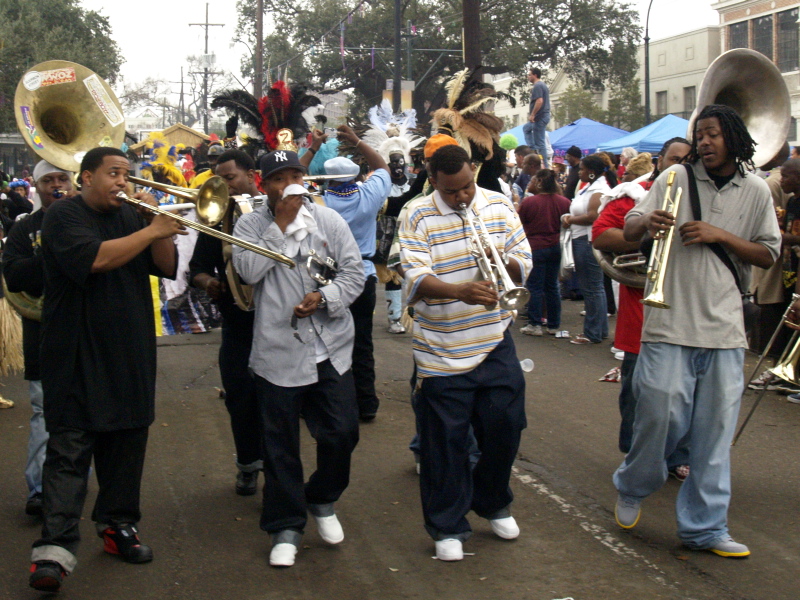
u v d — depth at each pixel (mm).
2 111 30359
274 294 3848
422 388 3855
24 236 4176
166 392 6906
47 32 33875
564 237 10984
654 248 3734
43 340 3652
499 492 3980
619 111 39781
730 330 3723
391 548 4008
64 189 4367
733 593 3516
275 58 41344
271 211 4000
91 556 3930
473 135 4828
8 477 4930
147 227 3621
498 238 3936
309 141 6250
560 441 5547
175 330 6984
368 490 4742
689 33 41062
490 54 37375
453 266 3859
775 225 3740
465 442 3816
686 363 3754
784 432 5688
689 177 3795
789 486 4723
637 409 3842
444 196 3816
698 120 3775
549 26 38500
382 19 38844
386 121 6934
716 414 3764
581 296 11562
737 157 3715
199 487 4820
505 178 14070
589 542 4027
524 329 9281
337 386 3877
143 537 4145
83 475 3631
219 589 3619
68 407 3619
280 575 3742
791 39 35562
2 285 6133
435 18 38312
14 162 45312
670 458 4832
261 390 3842
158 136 9492
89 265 3518
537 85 14570
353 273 3945
